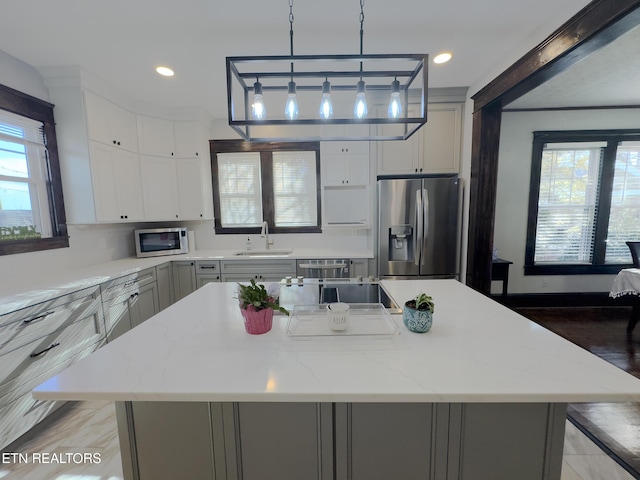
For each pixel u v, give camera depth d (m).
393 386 0.83
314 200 3.87
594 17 1.56
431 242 3.08
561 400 0.79
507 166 3.72
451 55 2.33
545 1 1.71
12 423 1.66
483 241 2.86
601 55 2.34
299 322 1.30
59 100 2.54
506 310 1.47
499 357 0.99
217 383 0.85
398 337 1.16
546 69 1.97
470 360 0.97
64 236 2.63
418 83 2.83
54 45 2.10
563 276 3.84
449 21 1.90
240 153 3.81
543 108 3.60
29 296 1.84
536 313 3.63
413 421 1.02
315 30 1.97
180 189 3.52
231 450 1.05
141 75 2.55
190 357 1.01
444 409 1.01
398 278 3.15
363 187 3.54
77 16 1.78
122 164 2.97
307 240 3.92
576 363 0.95
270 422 1.03
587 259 3.81
